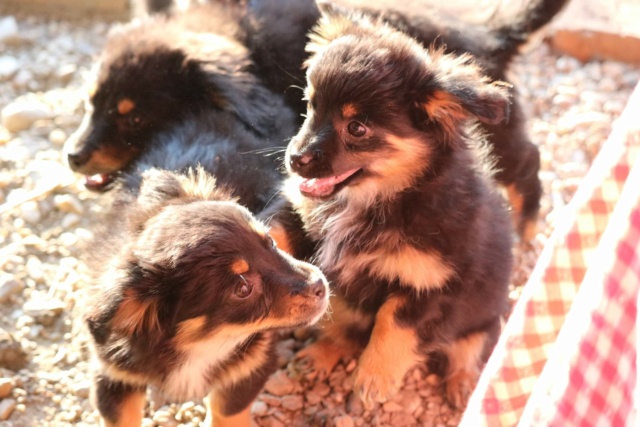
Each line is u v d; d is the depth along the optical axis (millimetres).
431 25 1109
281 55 1152
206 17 1185
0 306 1093
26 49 1431
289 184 1022
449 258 965
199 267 856
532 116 1345
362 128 938
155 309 851
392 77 939
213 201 900
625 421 651
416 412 1047
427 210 958
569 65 1427
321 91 945
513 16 1149
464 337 1044
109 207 1032
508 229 1050
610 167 671
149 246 857
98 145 1098
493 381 713
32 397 1022
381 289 1009
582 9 1462
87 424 1008
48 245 1153
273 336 969
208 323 874
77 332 1063
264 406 1031
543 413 671
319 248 1019
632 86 1390
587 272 667
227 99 1085
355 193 978
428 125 947
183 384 915
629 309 647
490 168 1067
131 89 1094
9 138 1276
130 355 881
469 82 931
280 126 1099
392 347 1002
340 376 1067
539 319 701
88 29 1476
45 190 1192
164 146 1049
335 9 1026
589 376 655
